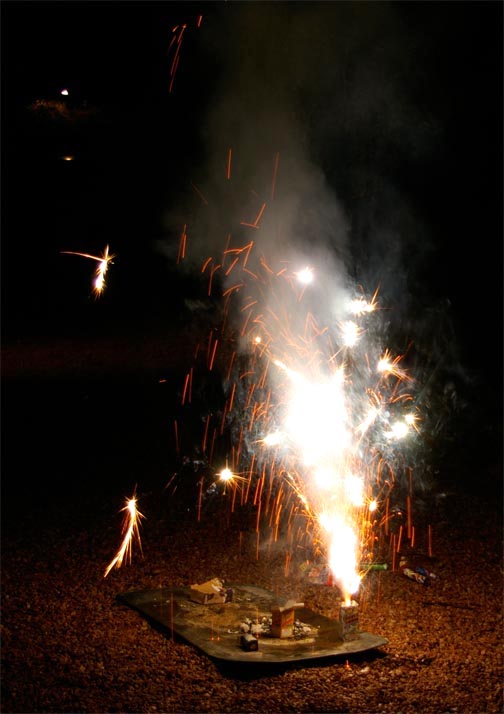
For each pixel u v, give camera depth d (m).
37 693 3.51
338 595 4.83
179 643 4.04
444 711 3.45
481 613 4.58
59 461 7.68
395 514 6.27
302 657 3.83
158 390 10.24
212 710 3.42
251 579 5.03
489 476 7.22
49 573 5.01
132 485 6.95
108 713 3.37
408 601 4.76
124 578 4.96
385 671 3.82
